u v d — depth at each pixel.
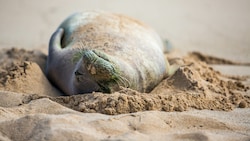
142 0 25.52
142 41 11.44
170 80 10.91
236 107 9.98
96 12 13.13
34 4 23.95
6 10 23.00
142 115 8.44
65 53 11.23
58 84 11.34
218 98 10.23
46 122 7.83
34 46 17.78
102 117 8.41
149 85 10.73
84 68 9.43
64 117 8.11
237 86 12.02
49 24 21.14
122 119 8.24
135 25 12.67
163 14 23.62
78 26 12.45
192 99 9.84
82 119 8.20
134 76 10.15
